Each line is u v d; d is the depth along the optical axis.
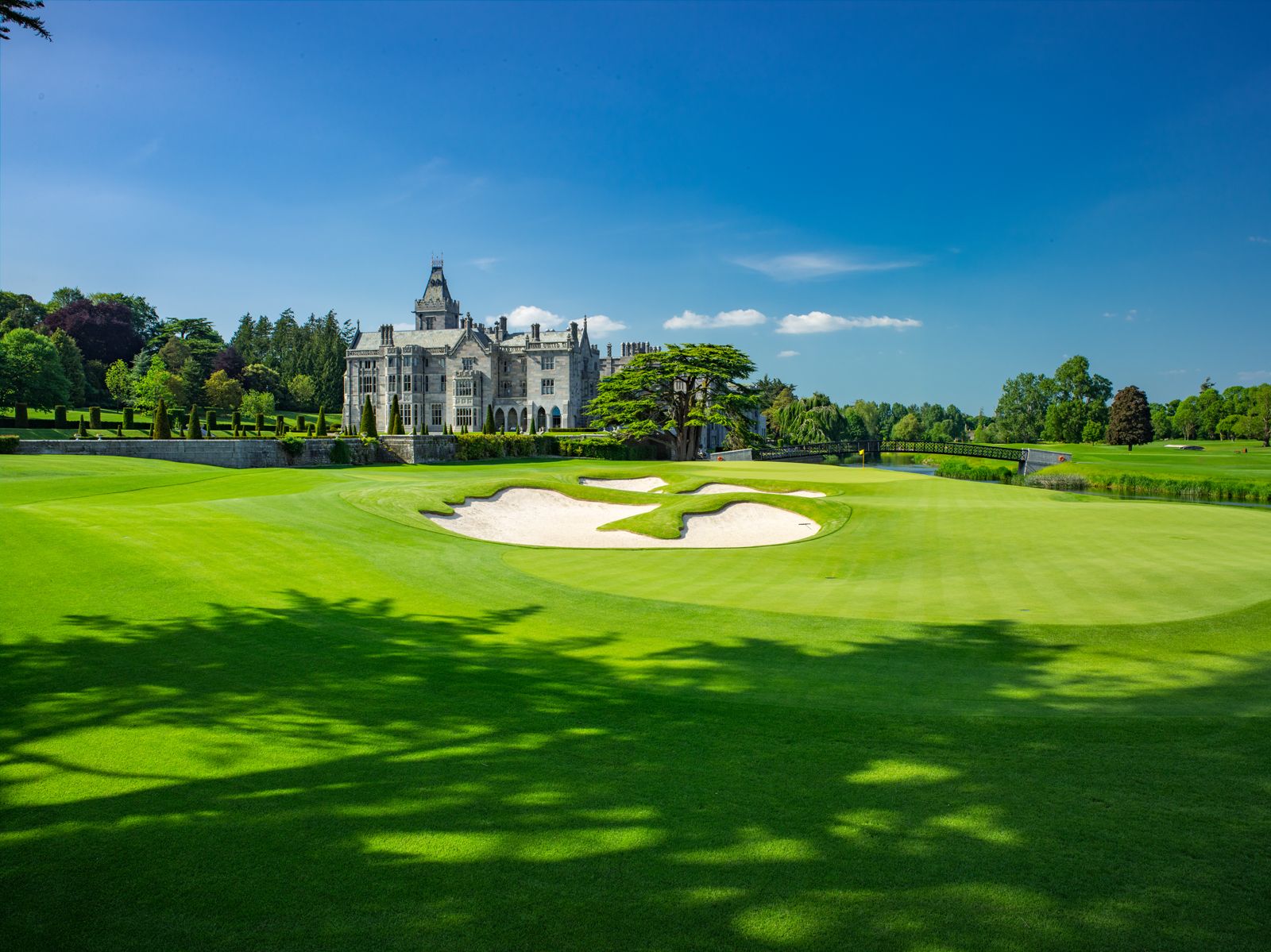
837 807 7.51
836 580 21.89
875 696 11.19
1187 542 26.22
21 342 106.19
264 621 14.94
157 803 7.46
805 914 5.78
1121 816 7.32
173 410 123.00
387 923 5.64
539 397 126.19
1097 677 12.19
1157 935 5.54
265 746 8.91
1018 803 7.61
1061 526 30.75
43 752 8.62
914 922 5.70
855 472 59.41
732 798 7.71
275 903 5.87
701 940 5.47
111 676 11.28
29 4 11.73
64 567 16.66
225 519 24.23
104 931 5.53
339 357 182.00
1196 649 13.77
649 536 33.25
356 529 27.17
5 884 6.08
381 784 7.95
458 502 36.75
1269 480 66.12
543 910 5.81
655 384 100.75
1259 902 5.95
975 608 17.45
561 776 8.20
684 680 11.98
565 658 13.34
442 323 141.62
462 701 10.69
